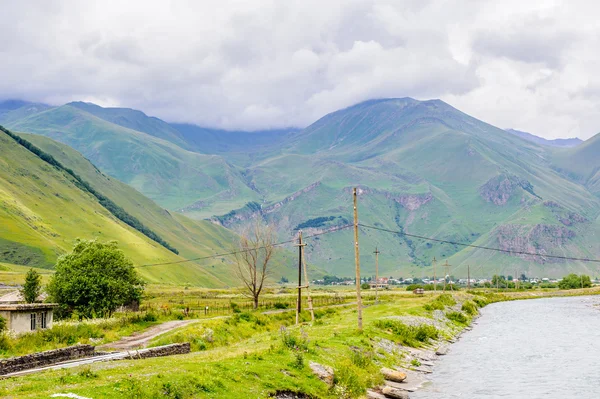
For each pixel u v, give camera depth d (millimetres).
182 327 66312
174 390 28766
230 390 31797
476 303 152750
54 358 39156
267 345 48375
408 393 42719
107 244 91812
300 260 77812
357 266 60875
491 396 42094
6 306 58594
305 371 39562
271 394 33781
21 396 24406
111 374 30641
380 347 55844
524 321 105000
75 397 24750
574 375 50188
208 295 165250
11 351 48875
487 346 69938
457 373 51281
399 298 149875
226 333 65688
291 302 129250
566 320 105812
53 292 82625
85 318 79312
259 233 110812
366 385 42281
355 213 61062
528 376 49938
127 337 65688
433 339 72188
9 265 199750
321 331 61250
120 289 84750
